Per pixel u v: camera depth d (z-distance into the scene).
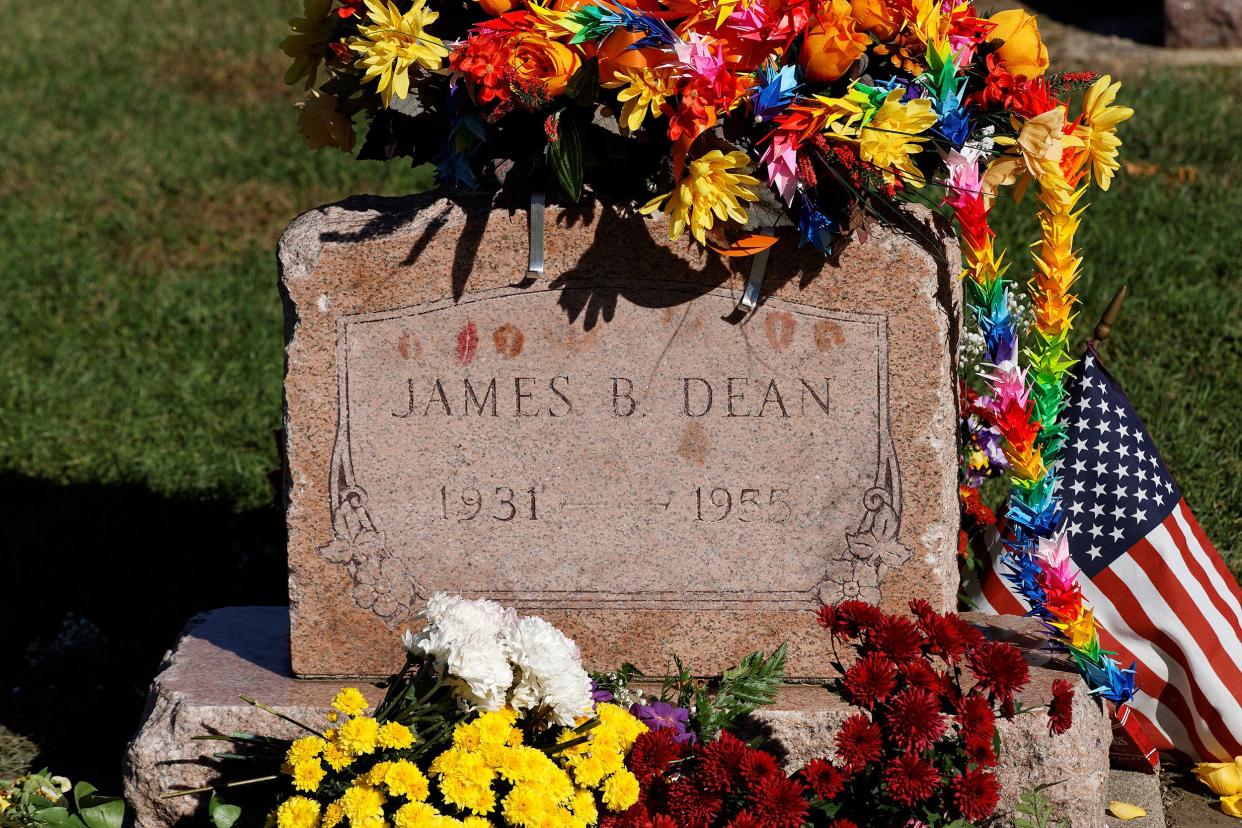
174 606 4.87
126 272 7.79
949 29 3.21
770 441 3.44
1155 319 6.55
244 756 3.27
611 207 3.32
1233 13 10.61
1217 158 8.35
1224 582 3.82
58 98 10.50
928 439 3.42
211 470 5.79
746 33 2.95
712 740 3.14
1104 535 3.78
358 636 3.54
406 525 3.51
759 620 3.53
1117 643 3.80
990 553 4.03
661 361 3.41
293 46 3.34
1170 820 3.71
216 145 9.55
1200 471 5.39
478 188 3.40
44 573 5.05
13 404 6.34
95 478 5.74
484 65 2.94
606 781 3.00
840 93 3.12
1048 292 3.47
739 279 3.35
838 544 3.49
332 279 3.38
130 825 3.53
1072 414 3.85
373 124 3.34
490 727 2.94
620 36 2.91
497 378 3.43
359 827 2.84
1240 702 3.72
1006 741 3.32
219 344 6.93
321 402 3.44
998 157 3.46
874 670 3.03
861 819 3.07
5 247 7.95
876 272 3.35
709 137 3.13
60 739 4.16
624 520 3.49
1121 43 11.00
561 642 3.13
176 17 12.84
